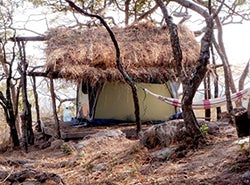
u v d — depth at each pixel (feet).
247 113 14.25
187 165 13.25
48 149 24.36
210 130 16.07
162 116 32.35
